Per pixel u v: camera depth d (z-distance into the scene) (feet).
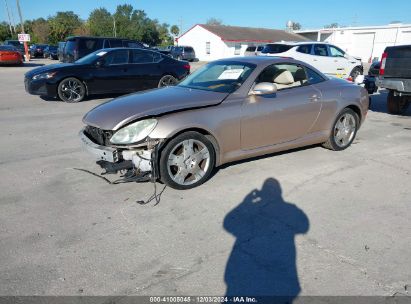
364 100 18.71
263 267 9.16
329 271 9.00
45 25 212.84
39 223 11.25
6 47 79.36
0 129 22.72
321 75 17.60
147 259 9.47
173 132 12.53
